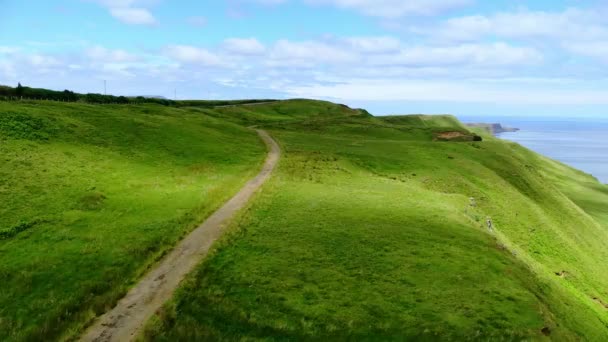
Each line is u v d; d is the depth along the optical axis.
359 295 24.08
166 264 26.03
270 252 28.34
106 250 27.19
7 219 30.50
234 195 41.91
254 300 22.75
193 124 80.31
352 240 31.30
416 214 39.06
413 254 29.88
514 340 21.84
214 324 20.61
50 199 34.94
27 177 37.91
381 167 68.81
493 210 61.22
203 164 54.88
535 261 45.00
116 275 24.09
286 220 34.53
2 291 22.12
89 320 19.95
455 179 68.62
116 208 35.25
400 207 41.09
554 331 23.86
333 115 174.25
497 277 28.08
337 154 72.25
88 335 18.98
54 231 29.77
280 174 52.53
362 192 46.88
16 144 44.41
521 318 23.70
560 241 61.19
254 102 190.00
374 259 28.48
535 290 28.89
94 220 32.38
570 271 50.38
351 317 22.08
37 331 18.91
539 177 102.62
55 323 19.59
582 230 78.25
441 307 23.69
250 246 29.08
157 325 19.66
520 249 47.62
